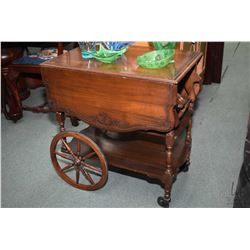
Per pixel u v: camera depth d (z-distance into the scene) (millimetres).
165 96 1377
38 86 3088
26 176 2035
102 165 1704
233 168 2041
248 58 4176
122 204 1776
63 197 1848
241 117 2682
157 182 1951
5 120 2760
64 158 2045
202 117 2689
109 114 1563
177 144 1887
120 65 1566
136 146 1935
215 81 3389
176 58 1622
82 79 1549
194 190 1865
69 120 2734
